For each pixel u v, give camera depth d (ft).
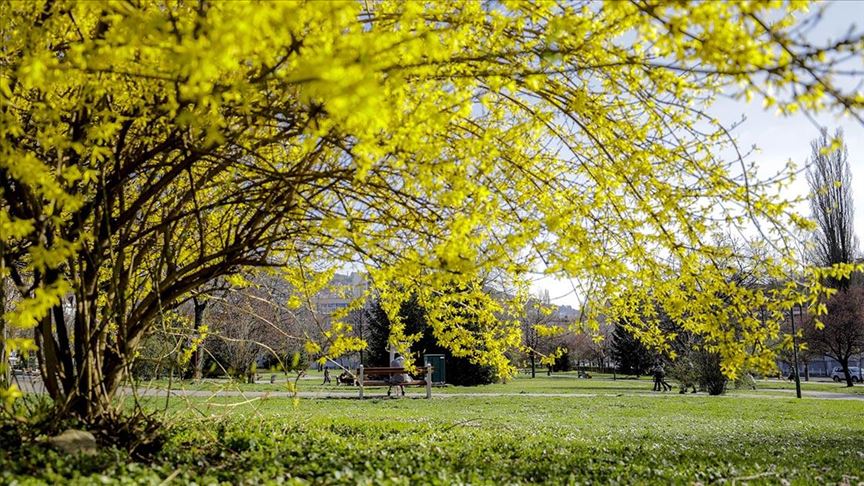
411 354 26.96
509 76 14.37
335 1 10.48
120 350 20.54
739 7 10.32
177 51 10.43
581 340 191.11
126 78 14.69
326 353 23.12
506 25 14.39
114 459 17.37
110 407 20.12
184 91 11.36
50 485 14.21
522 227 17.24
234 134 16.14
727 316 18.08
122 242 20.08
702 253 18.10
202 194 22.91
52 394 19.54
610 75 15.52
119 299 20.29
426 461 21.97
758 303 17.70
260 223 22.30
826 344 136.98
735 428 41.32
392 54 11.47
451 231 15.58
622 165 17.49
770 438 35.47
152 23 10.77
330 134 15.33
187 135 17.79
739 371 18.67
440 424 35.78
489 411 52.80
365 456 22.18
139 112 16.37
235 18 9.69
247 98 13.12
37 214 16.57
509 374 25.31
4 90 12.37
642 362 157.79
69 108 15.29
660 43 11.45
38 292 13.15
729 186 16.79
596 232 19.07
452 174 14.89
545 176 19.16
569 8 13.61
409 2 12.57
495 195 16.72
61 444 17.16
